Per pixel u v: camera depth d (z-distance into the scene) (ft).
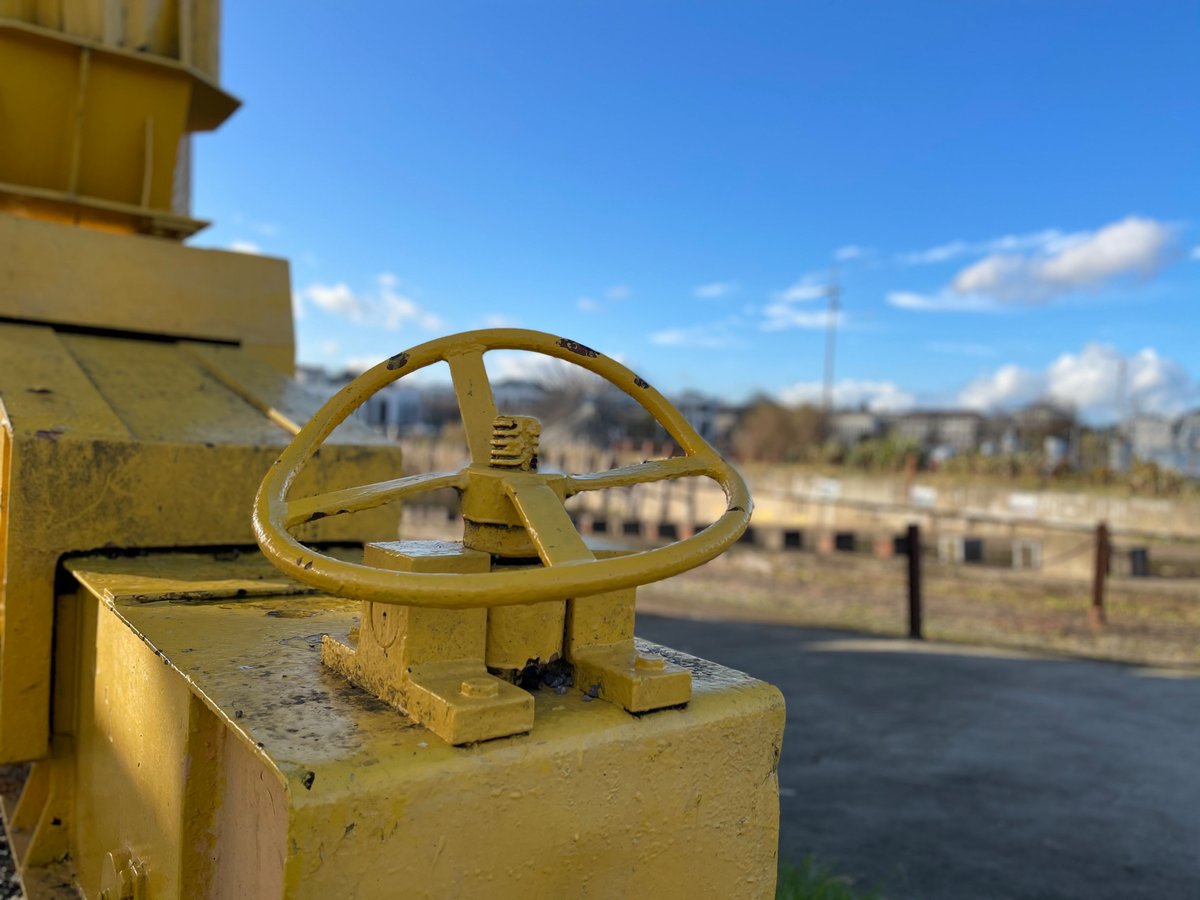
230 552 6.73
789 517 53.26
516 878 3.30
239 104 10.48
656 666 3.80
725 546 3.35
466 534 3.94
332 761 2.98
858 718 14.39
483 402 4.20
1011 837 9.81
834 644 20.84
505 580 2.90
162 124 9.68
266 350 9.58
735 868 3.98
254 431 7.13
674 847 3.75
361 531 7.23
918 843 9.65
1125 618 27.50
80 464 6.08
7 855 7.93
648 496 58.59
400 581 2.89
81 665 5.99
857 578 36.17
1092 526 39.40
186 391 7.76
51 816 6.24
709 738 3.81
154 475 6.37
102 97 9.32
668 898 3.76
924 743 13.10
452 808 3.12
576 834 3.45
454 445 82.38
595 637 4.05
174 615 4.85
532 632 3.85
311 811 2.83
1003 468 56.90
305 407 7.84
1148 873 8.99
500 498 3.73
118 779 4.94
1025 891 8.58
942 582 34.63
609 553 3.76
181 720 3.95
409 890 3.05
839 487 55.62
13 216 8.29
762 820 4.06
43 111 9.08
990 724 14.07
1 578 6.20
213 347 9.09
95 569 5.84
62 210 9.48
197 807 3.89
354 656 3.84
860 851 9.43
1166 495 45.93
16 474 5.86
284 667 3.99
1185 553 36.76
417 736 3.24
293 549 3.13
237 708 3.42
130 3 9.35
